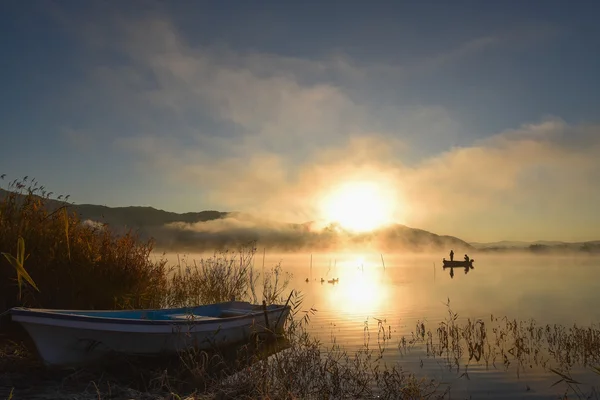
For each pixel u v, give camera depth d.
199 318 12.04
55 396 8.27
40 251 11.77
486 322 22.98
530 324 22.33
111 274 13.11
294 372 10.68
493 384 12.60
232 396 9.18
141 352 10.47
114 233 14.62
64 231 12.39
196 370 9.87
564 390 12.15
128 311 12.00
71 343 9.60
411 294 38.09
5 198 12.42
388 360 14.81
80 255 12.51
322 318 23.28
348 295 36.03
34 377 9.30
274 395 9.34
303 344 13.86
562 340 17.91
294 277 58.22
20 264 6.08
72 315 9.43
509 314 25.98
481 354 15.82
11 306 11.37
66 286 12.21
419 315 25.11
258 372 9.96
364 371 12.52
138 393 8.95
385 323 21.95
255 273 40.69
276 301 18.86
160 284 17.27
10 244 11.43
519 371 13.84
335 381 10.80
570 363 14.88
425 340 17.92
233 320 12.51
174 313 13.20
